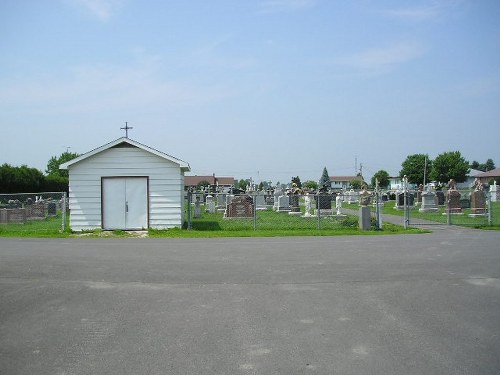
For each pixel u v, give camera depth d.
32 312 6.84
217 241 16.08
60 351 5.26
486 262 10.94
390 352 5.14
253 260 11.46
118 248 14.04
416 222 24.25
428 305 7.10
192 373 4.61
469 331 5.85
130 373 4.62
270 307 7.05
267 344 5.44
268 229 21.27
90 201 20.62
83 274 9.66
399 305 7.12
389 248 13.61
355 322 6.27
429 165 97.31
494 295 7.70
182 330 5.97
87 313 6.78
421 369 4.66
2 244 15.23
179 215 20.86
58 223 26.17
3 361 4.98
